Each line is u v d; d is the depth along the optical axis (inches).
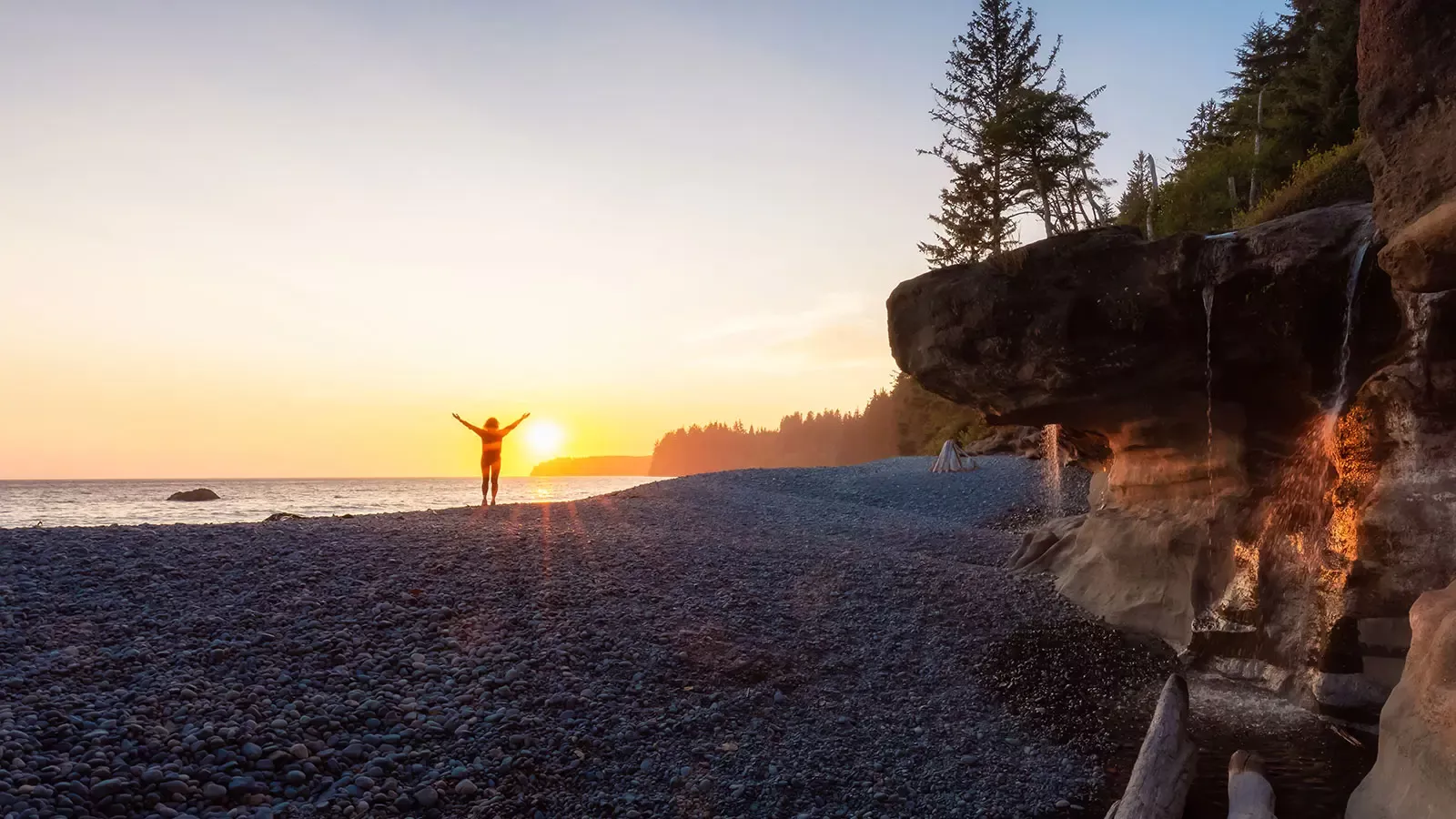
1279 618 301.7
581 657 295.1
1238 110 1077.8
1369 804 192.5
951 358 372.8
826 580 424.8
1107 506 438.3
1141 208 1001.5
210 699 234.4
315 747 217.2
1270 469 322.3
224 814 183.9
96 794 180.4
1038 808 213.2
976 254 1525.6
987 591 418.3
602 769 226.7
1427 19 209.3
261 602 315.3
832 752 244.4
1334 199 384.2
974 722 271.6
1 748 190.5
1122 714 279.1
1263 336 299.1
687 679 287.7
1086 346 334.3
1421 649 190.5
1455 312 231.9
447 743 228.7
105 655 256.5
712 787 220.2
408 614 316.8
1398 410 254.8
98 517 1206.9
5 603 294.8
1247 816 188.7
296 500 1924.2
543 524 532.4
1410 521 249.9
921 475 981.2
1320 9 812.6
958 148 1533.0
